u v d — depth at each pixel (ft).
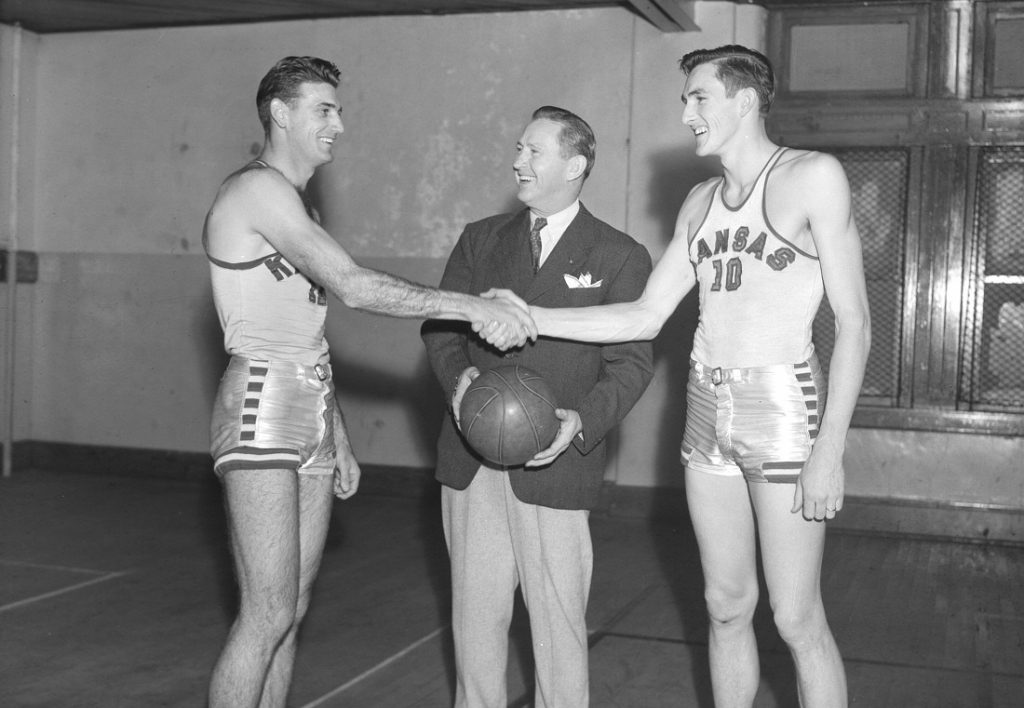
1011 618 16.20
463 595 9.87
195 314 26.86
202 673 12.93
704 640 14.60
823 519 8.70
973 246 22.18
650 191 23.30
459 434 9.82
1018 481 21.95
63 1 24.35
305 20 25.68
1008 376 22.24
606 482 23.77
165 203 26.94
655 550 20.39
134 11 25.23
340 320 25.70
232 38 26.23
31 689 12.30
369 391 25.57
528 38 24.23
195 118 26.61
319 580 17.71
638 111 23.32
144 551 19.31
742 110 8.81
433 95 24.93
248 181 9.06
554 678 9.68
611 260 9.91
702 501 9.21
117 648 13.84
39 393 27.94
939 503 22.30
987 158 22.16
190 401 26.94
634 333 9.60
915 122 22.27
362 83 25.39
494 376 9.20
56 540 20.08
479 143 24.70
